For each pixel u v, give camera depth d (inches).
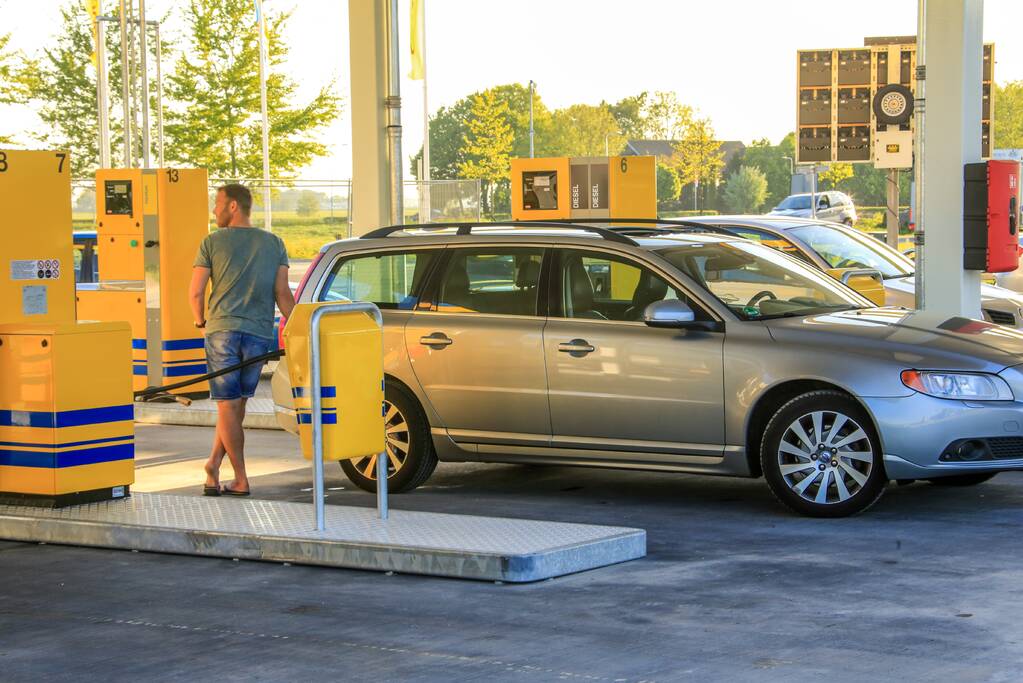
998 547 344.8
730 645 264.2
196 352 683.4
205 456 527.8
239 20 2239.2
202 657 265.4
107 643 277.1
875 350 380.5
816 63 1390.3
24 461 394.6
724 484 447.2
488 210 3698.3
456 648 266.8
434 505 418.3
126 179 682.8
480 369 423.5
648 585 314.0
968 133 599.2
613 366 405.1
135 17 1824.6
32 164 402.3
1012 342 392.5
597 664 253.9
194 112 2245.3
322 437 351.6
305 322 349.7
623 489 441.1
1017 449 374.9
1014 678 241.0
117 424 403.9
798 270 434.9
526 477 469.1
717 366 392.8
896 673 244.8
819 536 361.4
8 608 307.9
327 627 285.0
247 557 350.6
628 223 464.1
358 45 637.9
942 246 599.8
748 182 5285.4
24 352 392.5
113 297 686.5
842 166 4375.0
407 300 442.0
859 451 379.9
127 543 366.3
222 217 437.4
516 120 5831.7
